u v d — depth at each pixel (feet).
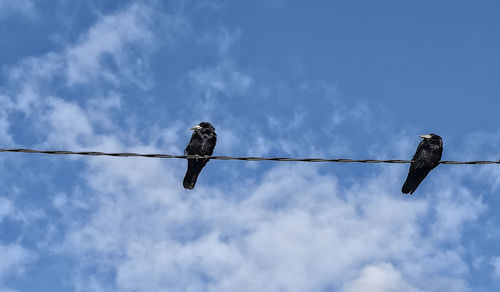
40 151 33.73
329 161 37.52
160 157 35.96
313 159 37.19
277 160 37.19
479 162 40.86
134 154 35.12
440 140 50.49
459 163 41.22
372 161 37.91
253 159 37.27
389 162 38.47
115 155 34.96
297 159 37.06
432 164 50.52
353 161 37.55
